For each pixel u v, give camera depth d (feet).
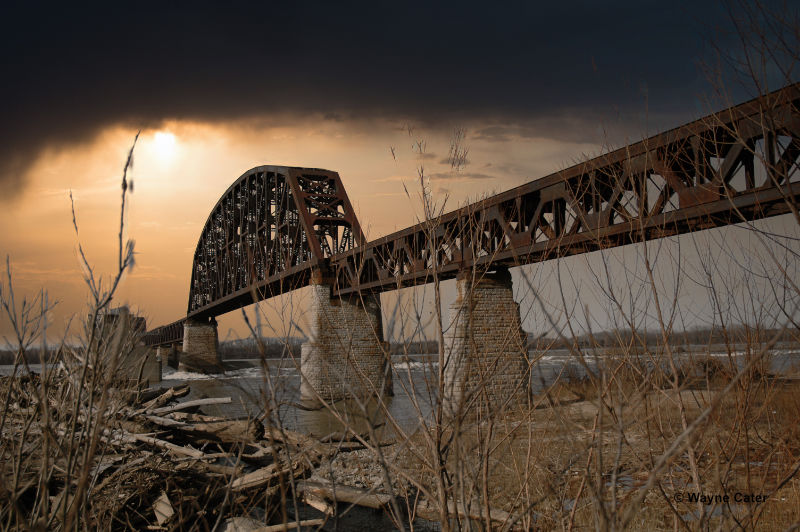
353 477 33.76
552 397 10.54
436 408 9.84
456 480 9.08
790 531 9.01
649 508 20.25
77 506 7.19
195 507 24.36
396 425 9.86
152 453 28.91
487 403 10.50
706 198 38.63
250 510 26.20
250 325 8.38
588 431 10.14
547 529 14.53
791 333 10.18
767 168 10.85
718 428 10.44
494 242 76.89
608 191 49.24
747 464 10.93
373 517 28.04
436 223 11.96
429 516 27.73
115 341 7.79
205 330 259.60
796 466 11.22
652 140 34.32
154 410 40.11
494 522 16.20
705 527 10.96
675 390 10.18
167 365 342.23
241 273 203.31
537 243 65.41
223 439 36.73
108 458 25.22
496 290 73.15
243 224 207.92
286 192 170.91
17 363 9.61
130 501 23.67
